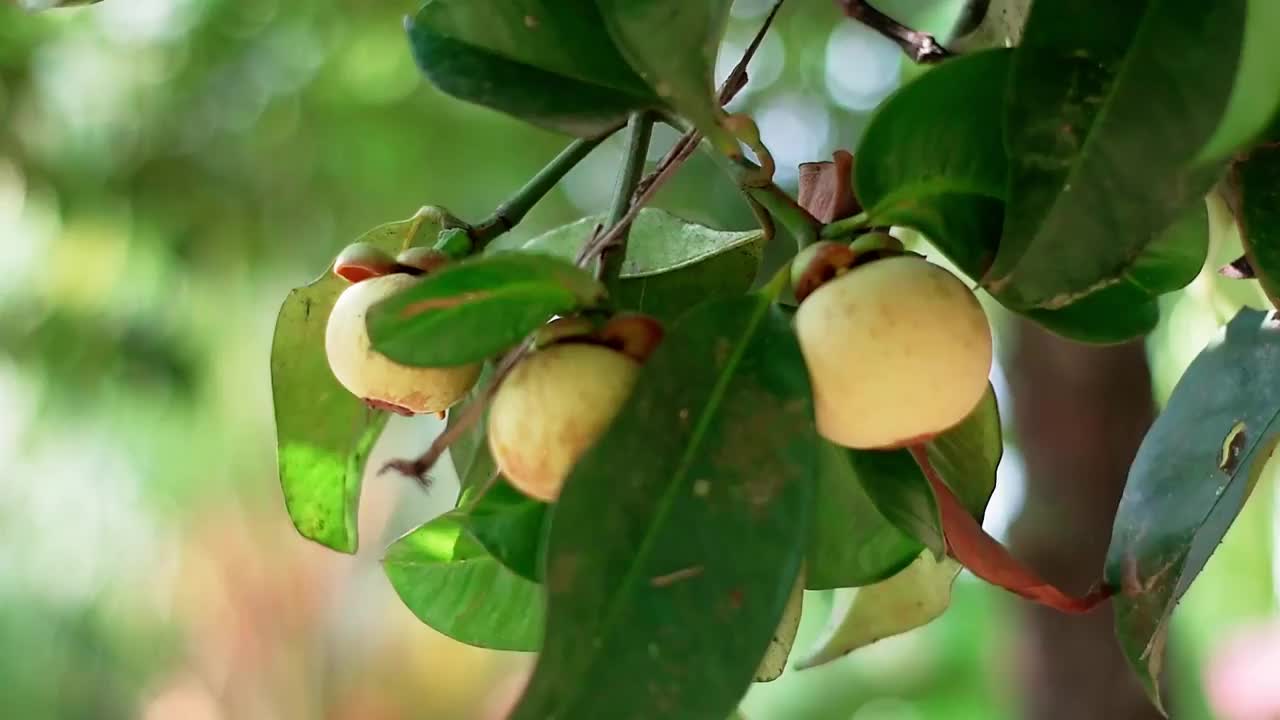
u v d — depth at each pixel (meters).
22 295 2.78
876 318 0.71
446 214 0.84
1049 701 1.54
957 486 0.79
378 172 2.40
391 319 0.70
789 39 2.21
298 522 0.88
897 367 0.71
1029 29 0.72
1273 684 2.73
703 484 0.70
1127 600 0.79
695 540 0.69
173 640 4.64
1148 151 0.71
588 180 2.37
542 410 0.72
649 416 0.70
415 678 4.79
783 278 0.73
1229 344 0.82
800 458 0.70
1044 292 0.71
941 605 0.89
